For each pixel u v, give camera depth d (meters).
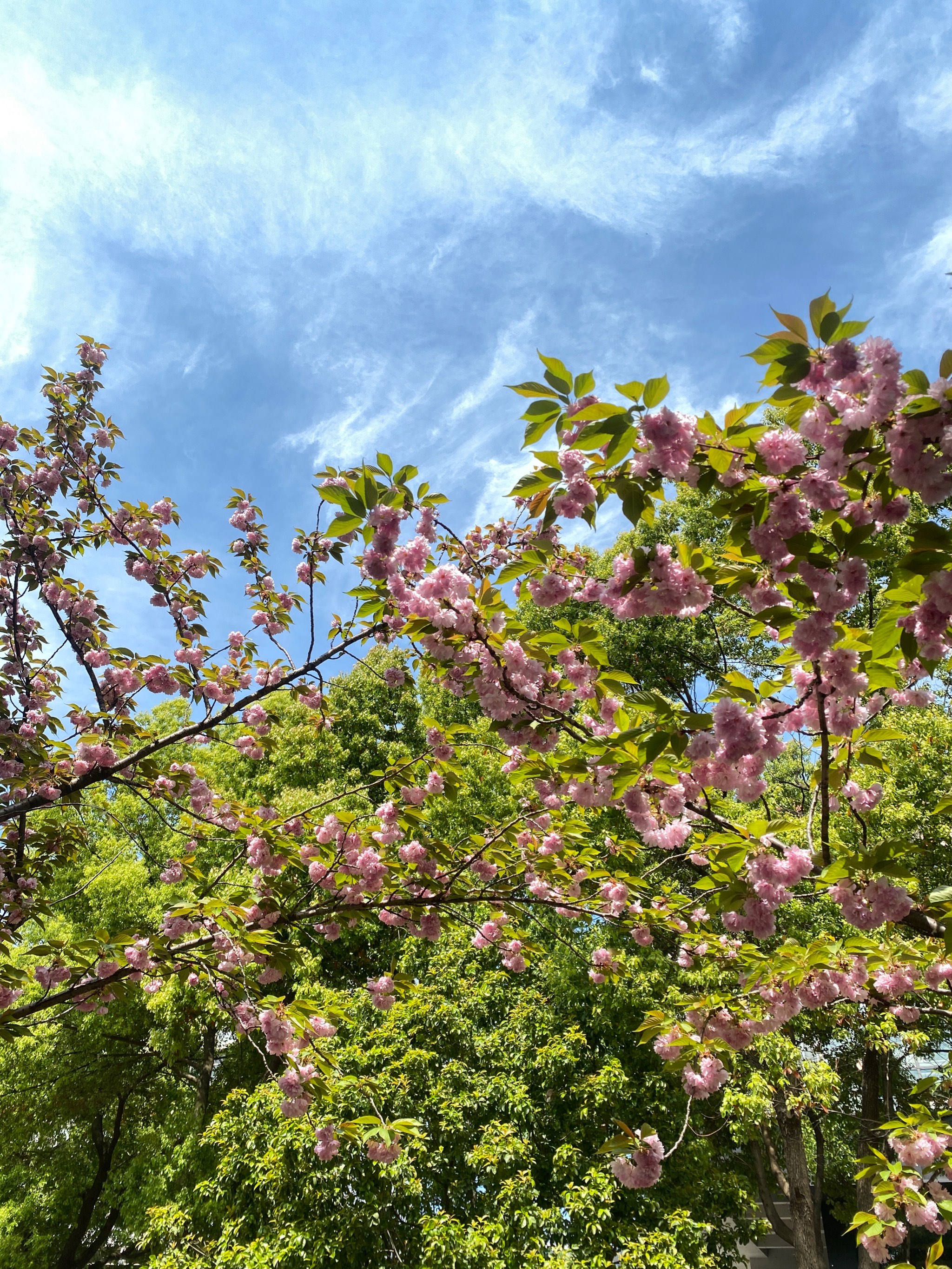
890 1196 3.22
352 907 3.91
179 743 5.48
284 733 13.11
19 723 4.90
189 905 3.49
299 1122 6.75
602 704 3.35
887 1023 7.25
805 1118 9.22
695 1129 8.18
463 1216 7.10
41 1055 10.43
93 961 3.65
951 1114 3.58
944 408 1.78
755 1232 8.62
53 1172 12.03
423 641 2.90
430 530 2.92
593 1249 6.46
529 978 9.88
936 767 9.20
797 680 2.75
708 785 2.68
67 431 5.46
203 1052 12.37
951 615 2.11
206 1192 7.38
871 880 2.50
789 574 2.22
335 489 2.69
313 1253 6.33
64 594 4.92
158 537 5.40
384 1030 7.98
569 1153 7.13
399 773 4.05
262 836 3.93
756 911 2.61
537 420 2.31
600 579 2.75
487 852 4.09
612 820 9.09
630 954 8.93
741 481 2.18
